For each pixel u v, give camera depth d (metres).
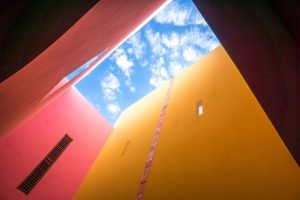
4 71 2.41
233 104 6.12
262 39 2.66
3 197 7.93
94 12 2.71
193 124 6.92
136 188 6.54
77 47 3.74
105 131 13.42
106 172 9.30
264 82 2.93
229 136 5.20
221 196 4.06
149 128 9.57
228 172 4.38
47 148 9.99
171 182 5.50
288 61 2.46
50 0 1.87
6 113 4.40
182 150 6.23
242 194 3.77
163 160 6.59
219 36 3.39
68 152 10.73
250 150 4.41
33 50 2.40
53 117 10.77
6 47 2.12
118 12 3.73
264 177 3.72
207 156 5.23
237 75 7.12
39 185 9.09
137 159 8.05
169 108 9.57
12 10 1.76
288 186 3.30
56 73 4.38
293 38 2.27
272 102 2.97
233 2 2.77
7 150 8.62
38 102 5.93
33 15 1.92
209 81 8.45
